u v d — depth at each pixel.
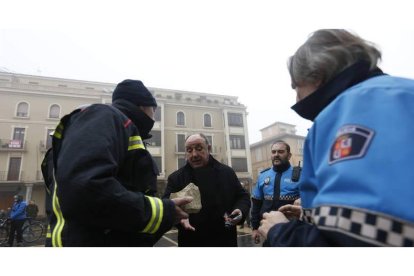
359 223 0.53
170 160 24.22
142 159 1.16
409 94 0.62
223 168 2.55
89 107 1.06
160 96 26.86
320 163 0.68
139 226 0.96
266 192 3.47
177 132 25.22
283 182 3.34
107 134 0.98
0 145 20.75
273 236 0.79
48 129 21.95
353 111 0.64
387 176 0.54
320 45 0.85
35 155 21.23
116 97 1.38
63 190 0.87
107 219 0.90
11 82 22.41
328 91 0.80
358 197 0.55
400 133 0.57
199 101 27.72
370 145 0.58
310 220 0.76
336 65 0.81
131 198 0.94
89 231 0.97
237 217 2.19
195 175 2.43
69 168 0.88
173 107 25.91
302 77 0.87
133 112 1.32
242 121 27.48
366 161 0.56
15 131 21.42
